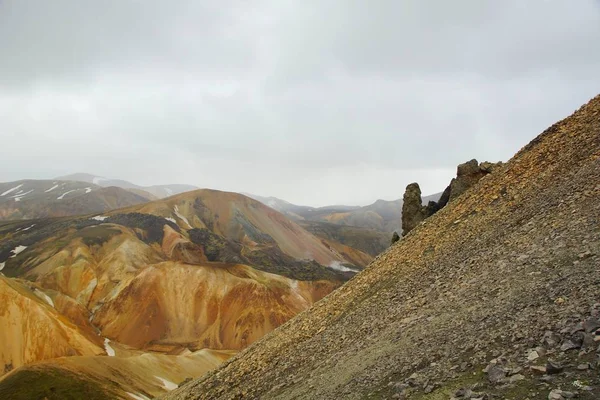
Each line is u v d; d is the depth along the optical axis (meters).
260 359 31.05
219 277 195.50
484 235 26.06
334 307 32.66
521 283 15.91
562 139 30.97
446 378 11.90
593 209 18.84
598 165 23.19
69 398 80.00
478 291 17.78
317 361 23.36
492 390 10.10
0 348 128.25
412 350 15.51
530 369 10.14
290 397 19.44
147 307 180.38
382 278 31.83
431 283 23.70
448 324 16.05
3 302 136.88
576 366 9.42
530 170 30.64
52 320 141.75
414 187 54.38
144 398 93.94
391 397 12.65
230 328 176.88
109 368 100.94
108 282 196.50
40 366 87.56
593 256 14.78
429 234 34.19
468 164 47.28
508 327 12.96
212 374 36.44
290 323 37.53
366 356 18.28
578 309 11.70
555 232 19.09
